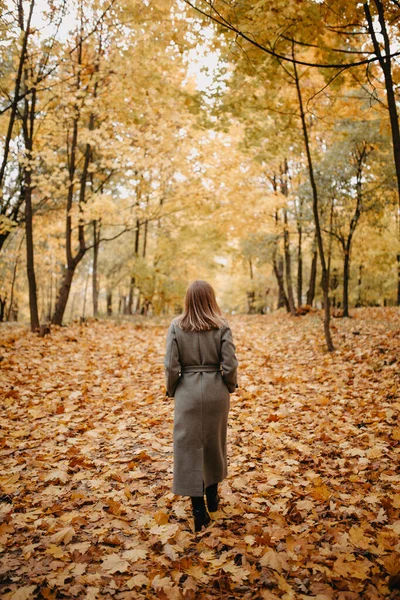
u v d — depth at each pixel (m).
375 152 11.74
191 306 2.96
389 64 4.81
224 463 2.94
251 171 13.33
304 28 4.94
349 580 2.17
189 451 2.79
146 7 6.00
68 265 11.38
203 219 14.33
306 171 12.84
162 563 2.34
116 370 7.21
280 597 2.07
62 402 5.45
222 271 28.22
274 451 3.94
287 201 14.09
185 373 2.92
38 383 6.23
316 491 3.04
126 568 2.28
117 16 7.19
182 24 5.57
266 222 14.51
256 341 10.05
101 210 10.87
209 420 2.83
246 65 6.04
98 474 3.51
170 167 11.87
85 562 2.35
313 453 3.83
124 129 10.16
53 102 9.66
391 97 4.85
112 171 11.62
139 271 15.94
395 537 2.48
